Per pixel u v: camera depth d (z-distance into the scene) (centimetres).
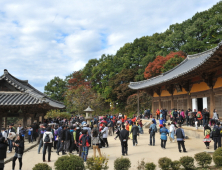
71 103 5606
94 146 1148
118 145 1717
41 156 1341
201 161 934
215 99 2081
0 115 1803
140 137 2102
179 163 905
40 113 2278
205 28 5103
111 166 1041
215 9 5059
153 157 1213
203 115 1930
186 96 2736
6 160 1195
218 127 1239
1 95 1889
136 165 1048
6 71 2027
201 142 1641
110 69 7200
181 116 2281
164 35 6638
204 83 2295
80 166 843
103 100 6675
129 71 6209
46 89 7750
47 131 1207
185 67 3161
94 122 2742
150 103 4916
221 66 1836
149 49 6612
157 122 2927
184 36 5488
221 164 902
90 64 7994
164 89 3425
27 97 1875
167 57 4797
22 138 1020
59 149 1377
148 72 5238
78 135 1364
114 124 2791
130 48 7306
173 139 1719
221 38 4559
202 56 3159
